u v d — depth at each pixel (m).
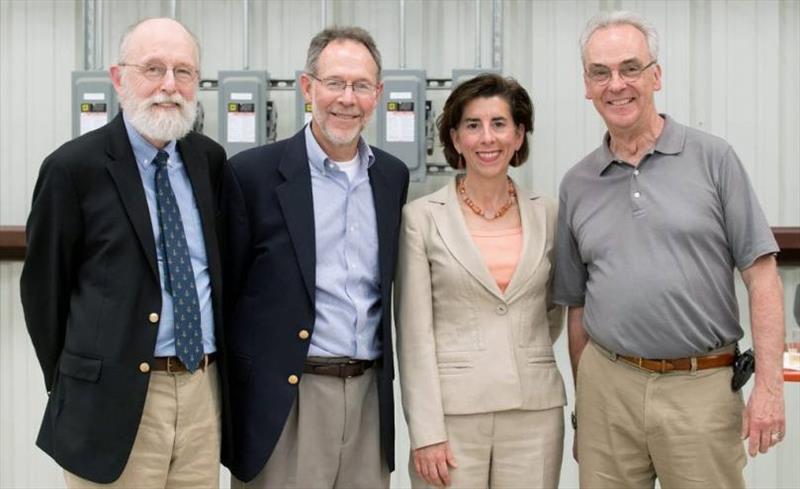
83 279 1.78
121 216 1.76
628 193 1.95
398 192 2.09
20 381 3.37
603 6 3.21
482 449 1.97
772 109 3.20
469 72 2.98
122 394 1.74
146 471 1.80
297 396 1.93
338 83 1.92
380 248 2.00
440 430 1.94
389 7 3.24
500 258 2.02
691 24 3.20
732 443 1.91
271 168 2.00
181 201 1.89
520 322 2.00
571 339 2.19
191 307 1.83
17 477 3.39
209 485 1.91
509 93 2.04
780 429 1.86
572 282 2.12
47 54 3.32
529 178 3.27
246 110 3.01
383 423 2.00
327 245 1.97
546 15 3.22
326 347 1.95
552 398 2.01
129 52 1.80
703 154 1.91
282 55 3.26
